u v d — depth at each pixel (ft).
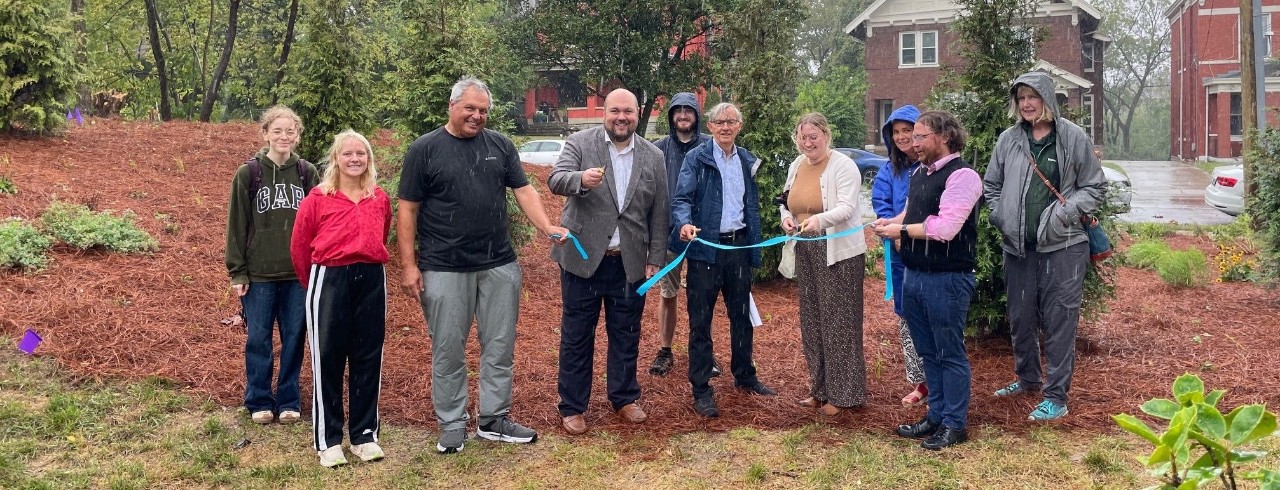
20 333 19.66
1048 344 17.34
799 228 17.79
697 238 17.29
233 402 17.60
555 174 16.22
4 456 14.47
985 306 22.40
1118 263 23.63
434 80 27.71
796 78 31.07
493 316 15.81
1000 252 21.84
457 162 15.07
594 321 16.74
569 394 16.58
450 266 15.16
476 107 15.02
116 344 19.65
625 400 17.15
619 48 99.45
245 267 16.53
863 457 15.16
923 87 122.42
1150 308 27.43
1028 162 17.42
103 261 24.43
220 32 92.27
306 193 16.85
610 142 16.67
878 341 23.53
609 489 14.11
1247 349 22.18
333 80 31.50
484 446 15.88
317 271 14.67
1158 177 99.04
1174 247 42.65
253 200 16.48
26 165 32.45
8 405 16.43
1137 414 17.29
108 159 35.88
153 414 16.74
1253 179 30.48
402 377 19.47
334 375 14.93
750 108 30.48
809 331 17.78
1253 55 49.85
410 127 28.30
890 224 16.30
